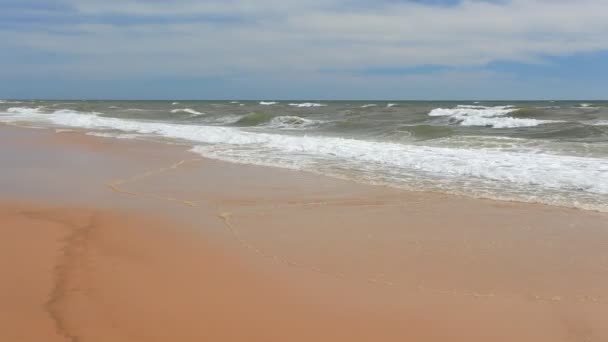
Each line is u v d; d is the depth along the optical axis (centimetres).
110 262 445
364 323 337
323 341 310
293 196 739
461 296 382
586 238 522
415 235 540
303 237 535
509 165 923
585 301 372
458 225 577
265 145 1380
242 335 315
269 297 378
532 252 482
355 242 517
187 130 1864
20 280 393
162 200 711
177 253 477
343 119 2544
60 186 804
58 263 434
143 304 357
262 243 514
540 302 371
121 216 614
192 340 307
